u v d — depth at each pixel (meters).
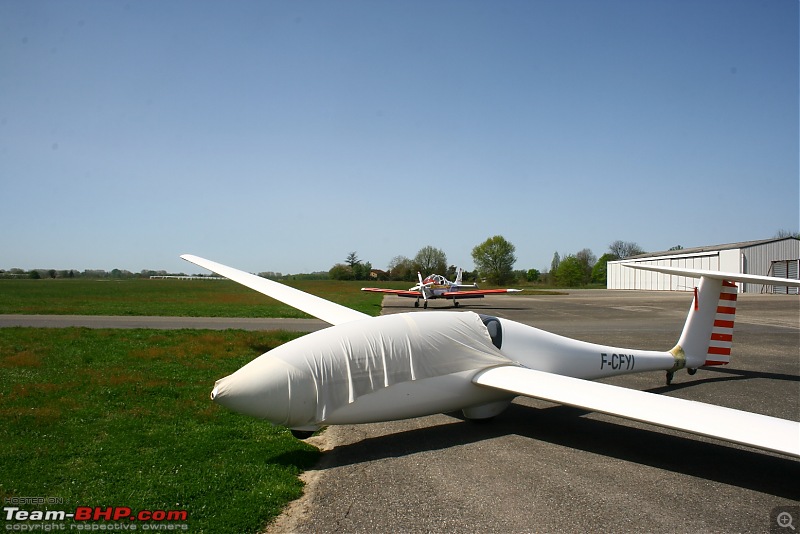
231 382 4.93
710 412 4.75
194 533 3.80
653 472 5.15
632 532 3.93
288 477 4.85
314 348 5.37
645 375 10.07
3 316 19.80
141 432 6.00
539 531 3.92
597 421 6.94
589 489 4.71
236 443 5.72
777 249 46.47
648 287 64.25
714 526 4.05
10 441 5.61
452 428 6.58
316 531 3.90
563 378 5.98
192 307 25.61
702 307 9.09
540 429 6.57
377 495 4.54
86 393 7.68
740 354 12.79
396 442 6.01
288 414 5.05
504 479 4.92
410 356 5.77
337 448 5.79
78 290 47.19
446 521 4.05
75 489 4.48
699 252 52.91
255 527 3.94
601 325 19.66
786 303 31.45
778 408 7.71
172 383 8.40
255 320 19.42
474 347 6.35
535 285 98.75
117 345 12.08
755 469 5.26
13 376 8.73
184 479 4.72
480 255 96.38
